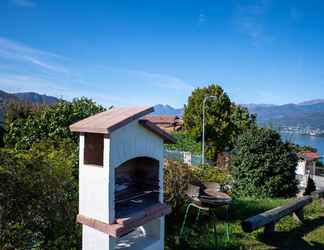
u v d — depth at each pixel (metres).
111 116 4.00
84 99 10.77
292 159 13.06
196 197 6.75
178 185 7.36
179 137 30.44
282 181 12.71
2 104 12.89
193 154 25.36
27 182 4.45
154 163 4.48
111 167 3.69
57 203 4.81
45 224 4.65
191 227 7.07
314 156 24.91
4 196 4.19
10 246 4.21
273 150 12.81
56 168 5.18
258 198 11.84
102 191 3.73
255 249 6.29
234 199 10.23
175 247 5.96
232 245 6.35
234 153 13.90
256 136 12.98
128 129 3.90
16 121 9.85
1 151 4.50
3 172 4.23
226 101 30.84
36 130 9.48
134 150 4.00
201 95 30.70
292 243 6.80
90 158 3.92
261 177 12.70
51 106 10.38
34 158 4.89
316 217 8.99
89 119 4.07
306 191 13.85
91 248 3.91
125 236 4.58
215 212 8.39
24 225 4.36
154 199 4.47
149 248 4.32
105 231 3.68
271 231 6.98
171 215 7.20
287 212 7.50
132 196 4.25
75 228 5.02
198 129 29.64
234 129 30.33
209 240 6.42
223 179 12.05
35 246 4.44
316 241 7.02
